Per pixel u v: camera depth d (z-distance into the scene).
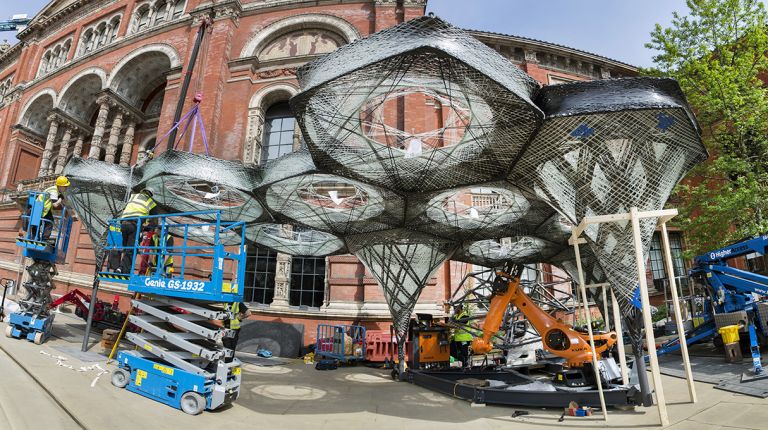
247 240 12.75
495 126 6.00
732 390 7.32
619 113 5.64
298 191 9.98
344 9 19.55
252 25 20.33
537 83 5.81
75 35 27.59
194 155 8.26
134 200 9.21
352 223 10.12
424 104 16.42
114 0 26.56
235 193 10.38
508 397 7.47
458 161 6.98
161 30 22.08
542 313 8.50
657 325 14.18
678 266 20.80
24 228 11.17
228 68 19.48
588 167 6.26
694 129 6.01
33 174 28.52
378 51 4.97
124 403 6.32
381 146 6.79
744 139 14.27
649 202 6.37
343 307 15.00
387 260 11.27
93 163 9.65
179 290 7.05
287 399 7.87
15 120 28.44
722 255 11.02
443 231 10.41
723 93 14.09
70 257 20.16
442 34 4.88
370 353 13.09
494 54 5.22
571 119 5.73
